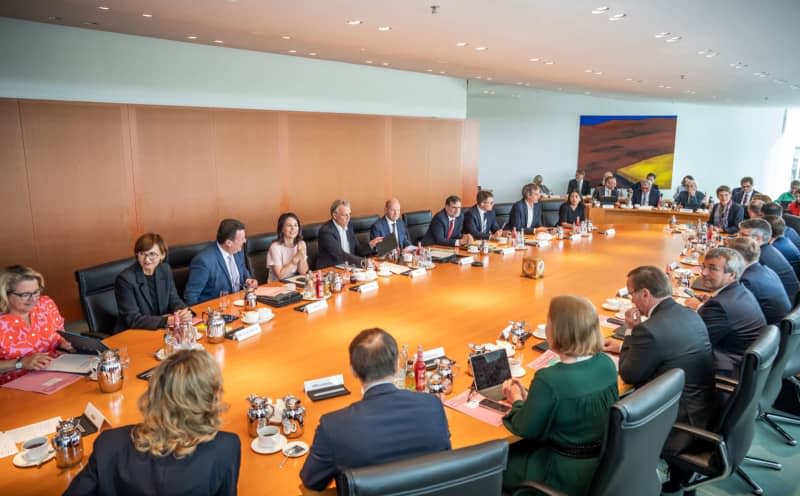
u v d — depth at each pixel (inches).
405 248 194.4
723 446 85.2
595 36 191.8
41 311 107.1
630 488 68.4
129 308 124.7
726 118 506.3
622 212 362.0
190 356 59.0
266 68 264.1
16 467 66.9
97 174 209.9
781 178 516.4
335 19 172.9
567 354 75.1
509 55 241.3
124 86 218.8
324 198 294.0
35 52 195.2
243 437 74.4
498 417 80.3
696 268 180.2
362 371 64.6
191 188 239.0
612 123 520.7
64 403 84.1
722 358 113.3
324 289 145.9
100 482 55.6
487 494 55.9
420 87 344.2
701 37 189.2
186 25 188.9
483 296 144.3
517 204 268.1
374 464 59.3
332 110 296.8
